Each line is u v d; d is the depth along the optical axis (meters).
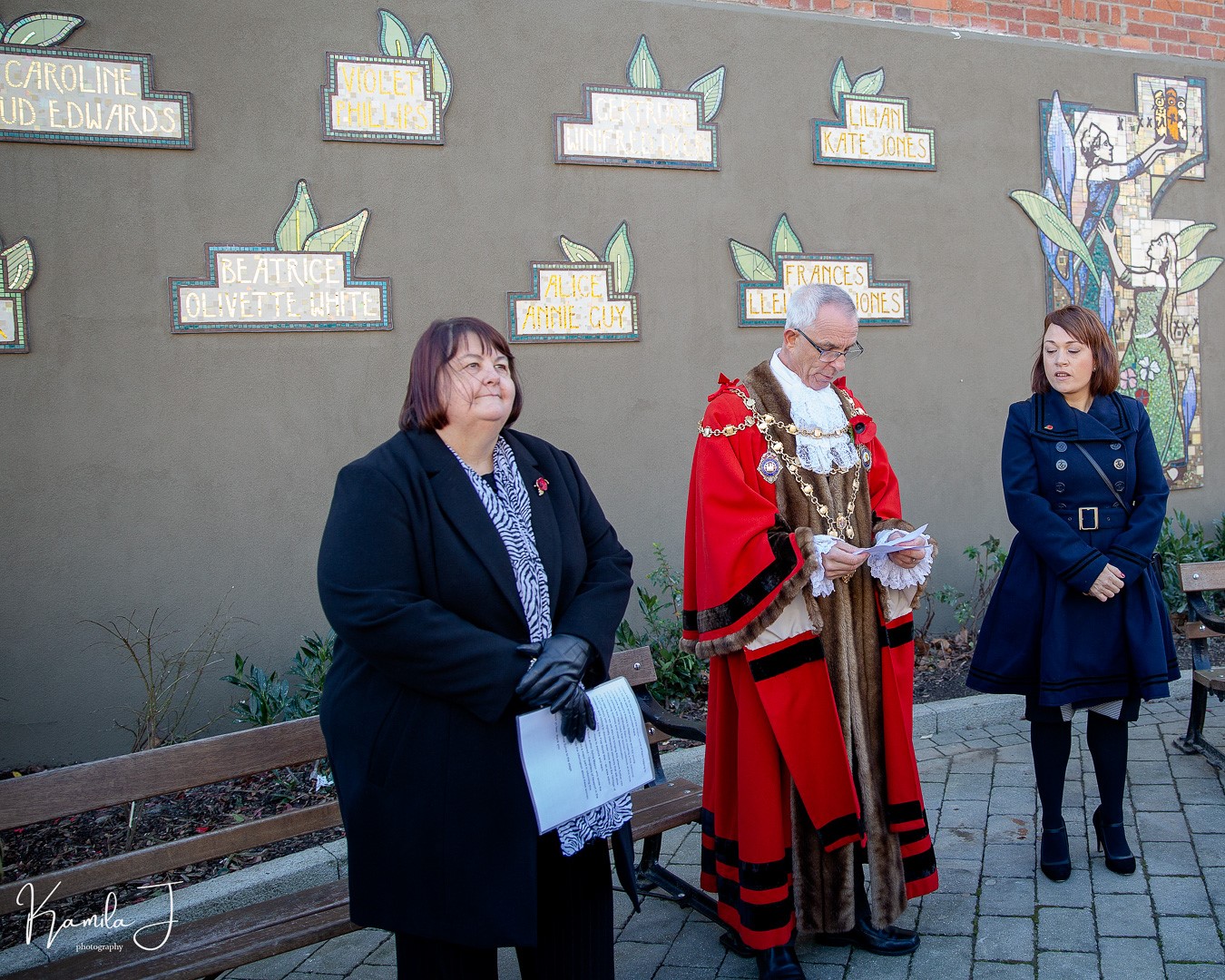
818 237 5.45
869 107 5.54
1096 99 6.12
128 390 4.30
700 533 2.79
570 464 2.39
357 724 2.04
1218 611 5.87
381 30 4.61
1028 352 5.98
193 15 4.34
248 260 4.44
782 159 5.37
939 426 5.78
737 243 5.28
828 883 2.74
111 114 4.23
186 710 4.36
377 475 2.02
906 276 5.68
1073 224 6.06
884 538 2.74
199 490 4.41
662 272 5.14
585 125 4.96
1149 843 3.42
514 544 2.11
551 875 2.16
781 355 2.91
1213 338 6.47
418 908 1.98
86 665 4.27
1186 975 2.67
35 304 4.18
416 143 4.67
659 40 5.11
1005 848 3.46
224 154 4.40
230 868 3.39
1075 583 3.00
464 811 1.98
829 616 2.75
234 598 4.48
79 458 4.25
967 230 5.82
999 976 2.72
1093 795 3.83
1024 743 4.45
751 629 2.61
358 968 2.98
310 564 4.59
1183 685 4.92
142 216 4.30
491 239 4.82
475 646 1.95
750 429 2.79
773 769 2.68
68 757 4.25
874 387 5.62
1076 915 3.00
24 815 2.38
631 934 3.09
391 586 1.97
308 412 4.56
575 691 2.03
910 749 2.83
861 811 2.77
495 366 2.11
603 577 2.24
